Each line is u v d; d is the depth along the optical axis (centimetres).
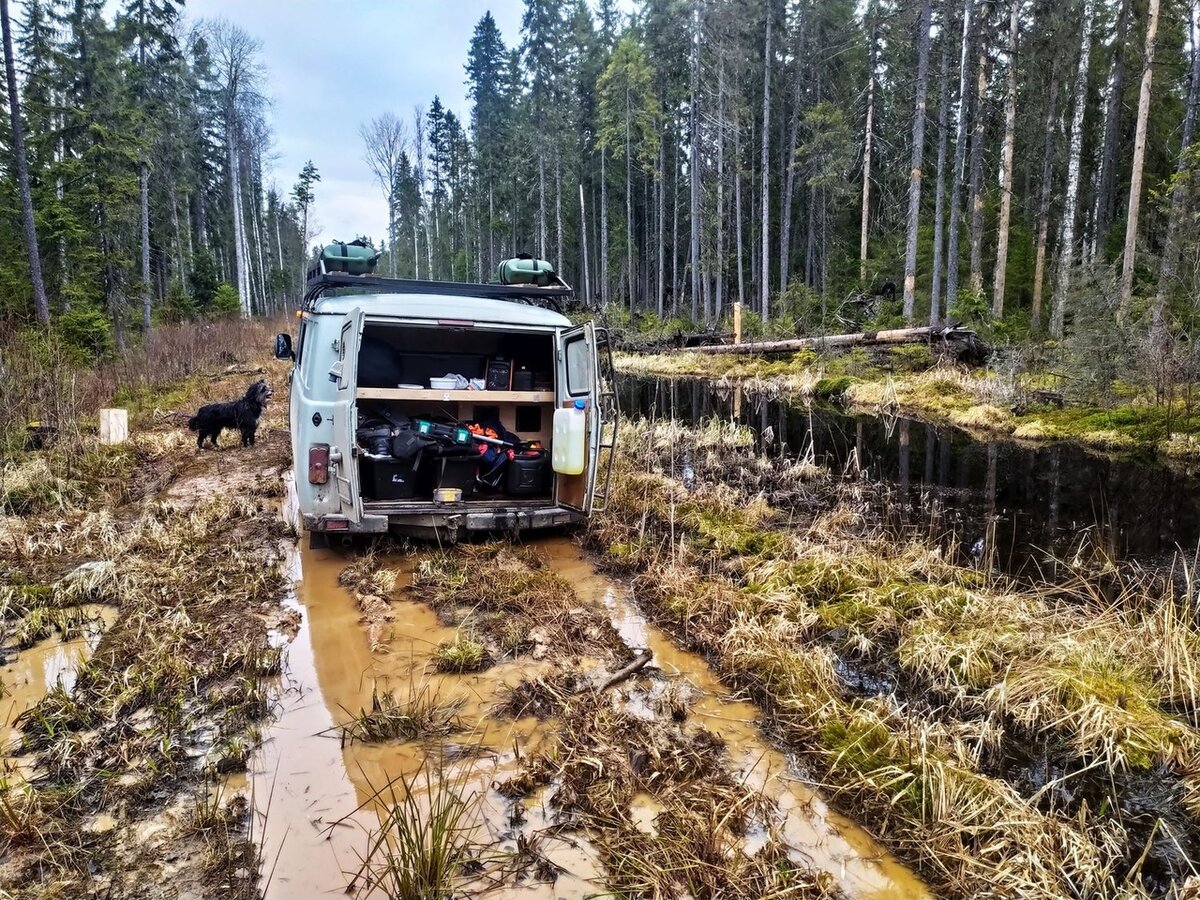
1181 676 357
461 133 5841
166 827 266
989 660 391
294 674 384
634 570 551
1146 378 1070
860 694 376
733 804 279
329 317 537
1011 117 2247
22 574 496
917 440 1106
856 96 2959
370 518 536
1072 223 2055
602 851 257
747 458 988
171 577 502
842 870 254
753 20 3038
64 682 372
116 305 2044
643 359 2481
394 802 283
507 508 591
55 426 906
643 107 3494
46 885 238
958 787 282
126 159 2261
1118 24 2350
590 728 328
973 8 2030
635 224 4453
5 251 1841
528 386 639
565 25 4012
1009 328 1762
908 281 2031
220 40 3506
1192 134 2162
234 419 978
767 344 2056
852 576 506
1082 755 318
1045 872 242
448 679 382
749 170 3644
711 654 418
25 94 2012
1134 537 630
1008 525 671
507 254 5072
